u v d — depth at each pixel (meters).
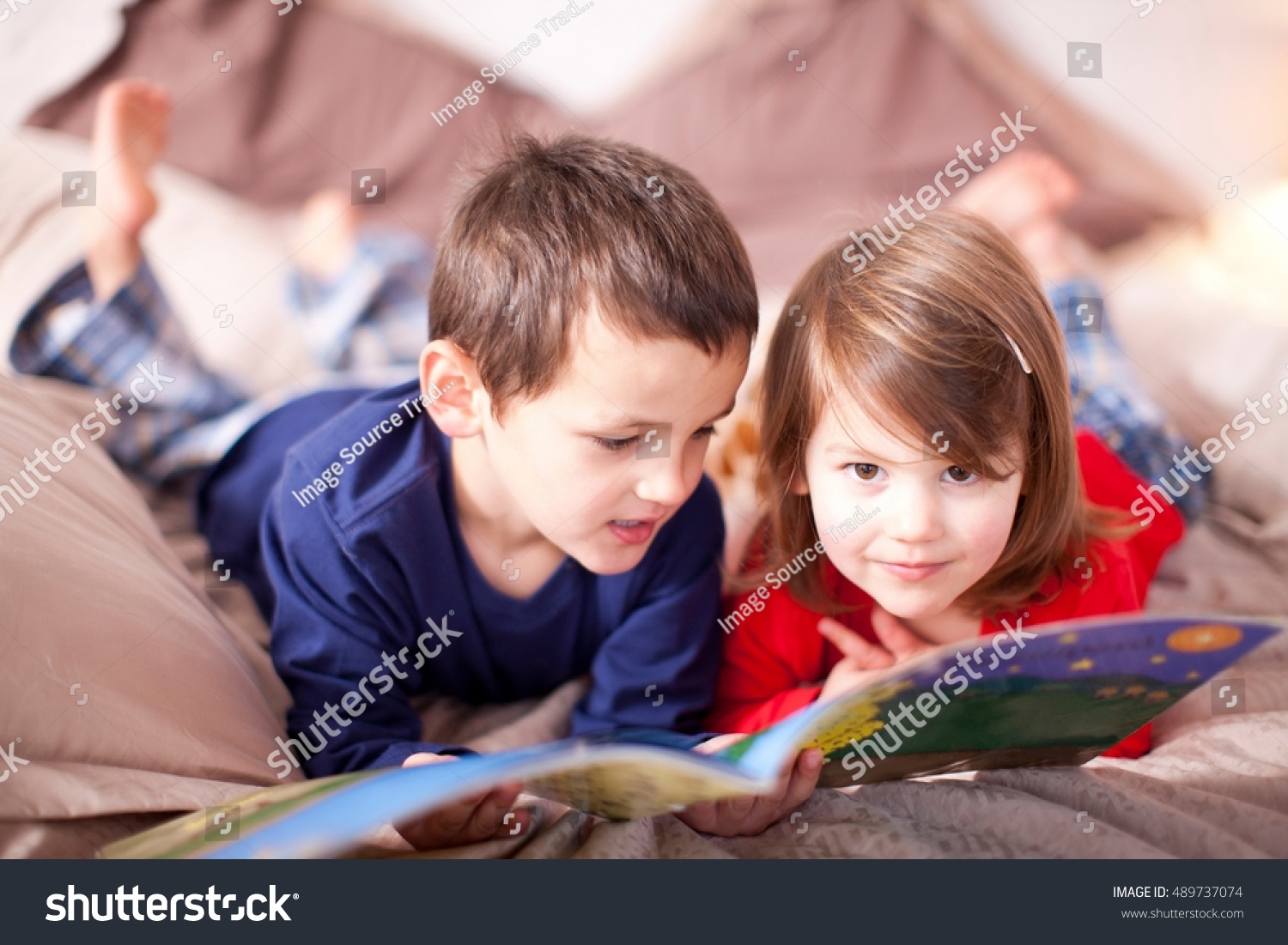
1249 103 1.64
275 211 1.53
